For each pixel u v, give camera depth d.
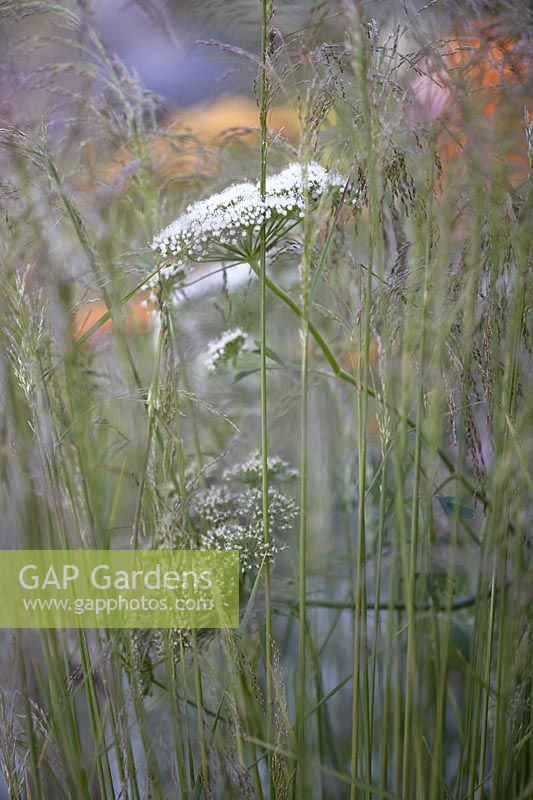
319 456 1.23
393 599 0.85
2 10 0.90
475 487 0.86
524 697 0.85
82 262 0.92
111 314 0.87
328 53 0.75
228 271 1.13
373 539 1.08
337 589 1.23
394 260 0.89
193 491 0.88
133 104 1.11
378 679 1.07
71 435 0.86
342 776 0.77
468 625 1.15
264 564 0.81
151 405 0.81
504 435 0.78
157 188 1.13
